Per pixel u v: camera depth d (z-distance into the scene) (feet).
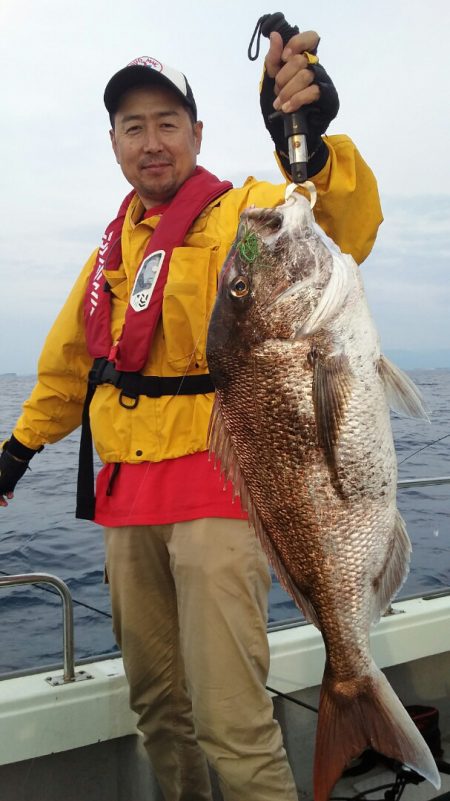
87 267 8.14
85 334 7.82
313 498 5.44
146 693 7.09
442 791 8.12
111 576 6.98
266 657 6.26
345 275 5.42
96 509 7.06
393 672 9.36
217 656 5.99
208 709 6.02
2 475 8.59
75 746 7.57
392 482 5.48
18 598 14.99
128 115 7.09
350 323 5.41
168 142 7.03
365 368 5.43
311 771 8.56
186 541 6.17
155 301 6.51
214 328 5.74
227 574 6.01
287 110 5.48
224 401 5.73
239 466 5.73
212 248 6.51
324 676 5.66
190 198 6.78
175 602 6.97
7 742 7.28
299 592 5.65
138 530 6.62
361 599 5.45
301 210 5.57
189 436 6.33
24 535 20.27
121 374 6.70
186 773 7.24
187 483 6.26
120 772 7.91
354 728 5.41
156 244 6.66
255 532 5.74
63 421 8.41
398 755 5.18
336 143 6.10
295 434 5.45
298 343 5.42
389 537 5.48
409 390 5.38
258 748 6.02
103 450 6.89
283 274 5.51
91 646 12.35
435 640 9.44
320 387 5.36
